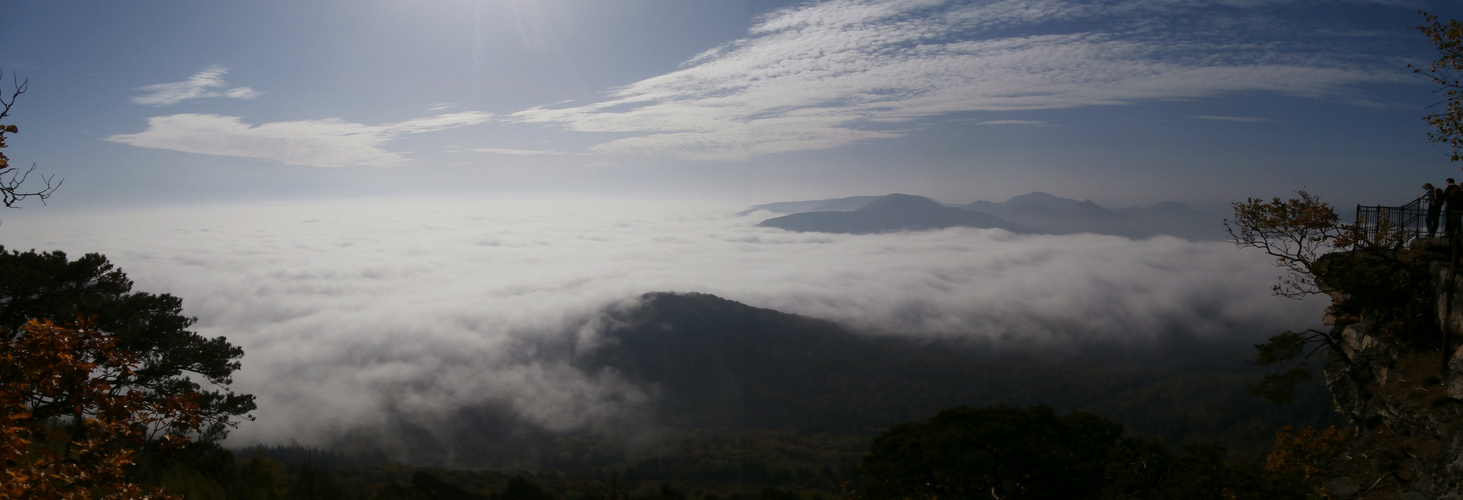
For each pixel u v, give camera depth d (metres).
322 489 34.91
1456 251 17.03
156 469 20.19
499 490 65.25
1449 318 17.14
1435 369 17.30
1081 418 22.39
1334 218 19.38
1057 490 19.95
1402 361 18.33
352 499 35.09
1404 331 18.69
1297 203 20.03
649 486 100.94
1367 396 18.73
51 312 18.88
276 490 25.58
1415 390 17.20
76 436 9.44
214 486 21.56
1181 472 17.69
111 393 8.83
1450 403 16.06
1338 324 21.06
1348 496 16.58
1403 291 18.77
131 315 22.38
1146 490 18.25
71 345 8.37
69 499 7.93
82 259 22.69
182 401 9.38
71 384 8.49
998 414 22.48
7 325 18.66
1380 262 19.47
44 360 8.12
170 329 22.95
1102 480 19.83
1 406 7.66
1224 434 110.50
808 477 115.44
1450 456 14.30
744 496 88.81
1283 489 16.03
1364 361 19.30
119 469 8.83
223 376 24.20
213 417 24.23
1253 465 17.70
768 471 121.75
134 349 21.25
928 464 20.64
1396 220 19.42
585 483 85.06
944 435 20.86
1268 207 20.48
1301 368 20.97
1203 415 120.38
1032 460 20.39
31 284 18.97
